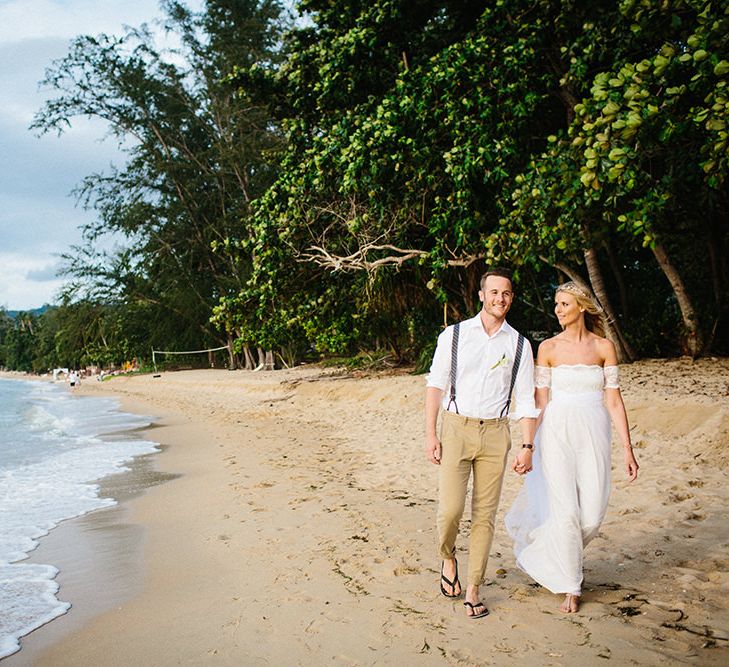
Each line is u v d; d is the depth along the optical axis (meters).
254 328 18.50
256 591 4.07
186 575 4.52
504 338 3.42
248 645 3.27
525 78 10.98
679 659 2.76
